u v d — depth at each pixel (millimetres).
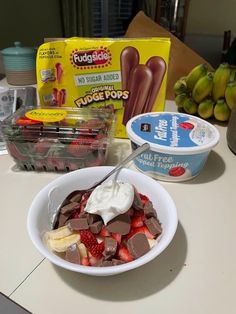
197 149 502
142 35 1010
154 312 327
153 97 644
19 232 434
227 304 336
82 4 2322
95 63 615
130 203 392
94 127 563
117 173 473
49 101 654
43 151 553
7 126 554
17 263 385
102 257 363
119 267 317
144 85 631
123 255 364
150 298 343
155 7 2266
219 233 439
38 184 547
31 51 1112
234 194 529
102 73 624
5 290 351
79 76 627
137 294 346
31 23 1989
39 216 400
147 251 355
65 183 462
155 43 594
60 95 648
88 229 388
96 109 641
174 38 984
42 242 359
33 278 365
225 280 365
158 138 533
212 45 2252
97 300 340
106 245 364
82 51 604
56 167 575
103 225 393
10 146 561
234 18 2289
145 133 548
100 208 391
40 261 388
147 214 406
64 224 408
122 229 384
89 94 646
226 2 2242
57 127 556
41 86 633
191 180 567
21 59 1091
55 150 550
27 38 1978
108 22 2746
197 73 766
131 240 365
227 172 596
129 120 622
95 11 2592
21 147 554
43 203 419
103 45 599
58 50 604
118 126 680
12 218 461
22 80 1127
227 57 1555
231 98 729
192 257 397
